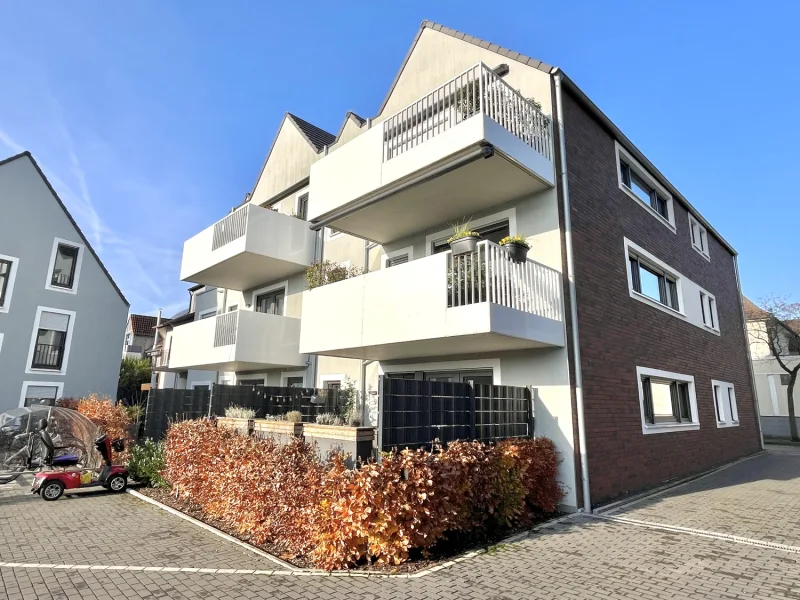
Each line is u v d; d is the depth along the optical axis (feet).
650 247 41.09
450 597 14.25
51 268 68.80
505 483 21.50
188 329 51.26
